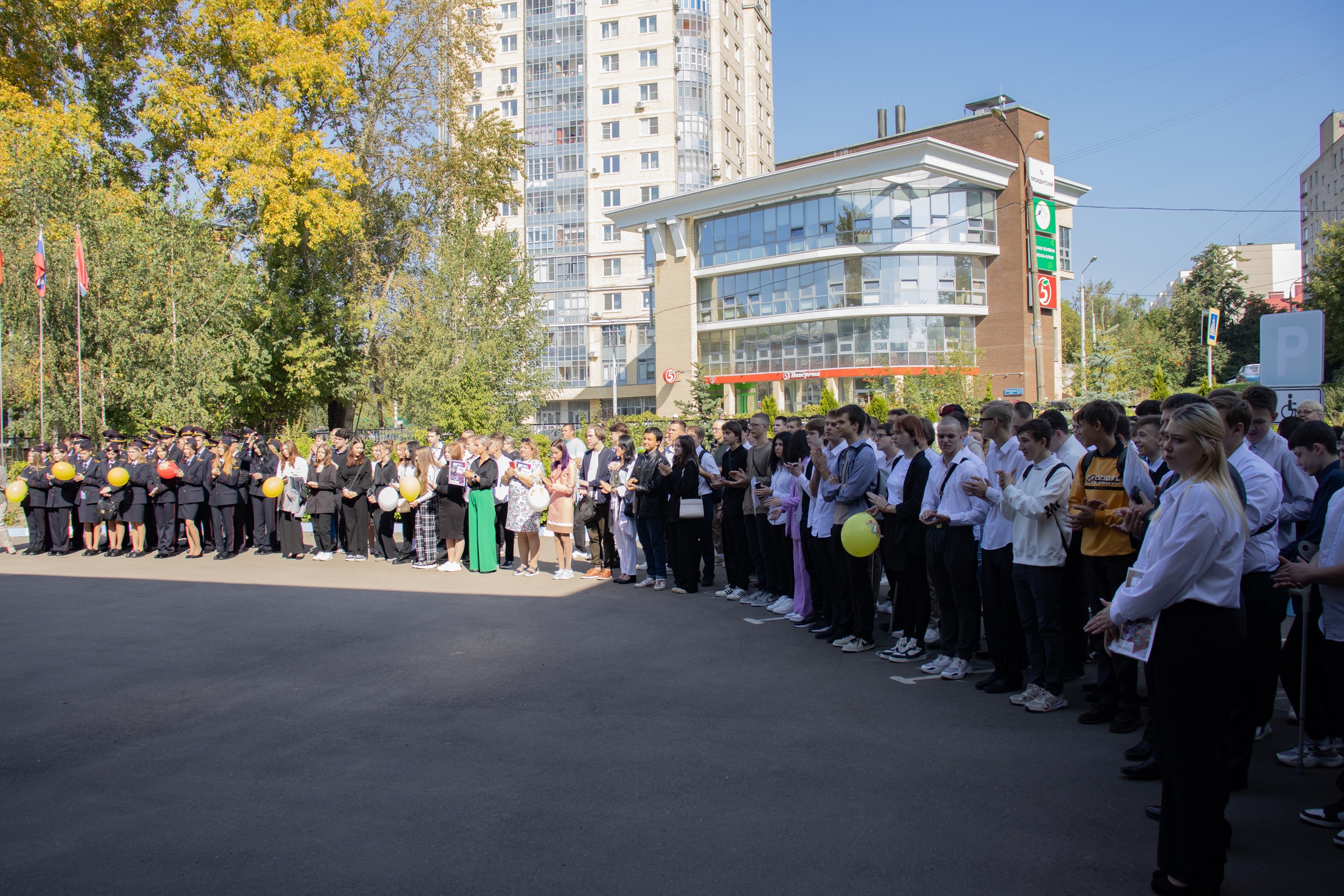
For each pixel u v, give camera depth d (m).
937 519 6.79
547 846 3.87
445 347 28.25
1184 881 3.36
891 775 4.76
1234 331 56.88
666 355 50.53
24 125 23.45
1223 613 3.38
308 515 13.96
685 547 10.58
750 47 69.88
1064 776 4.75
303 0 26.97
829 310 43.66
